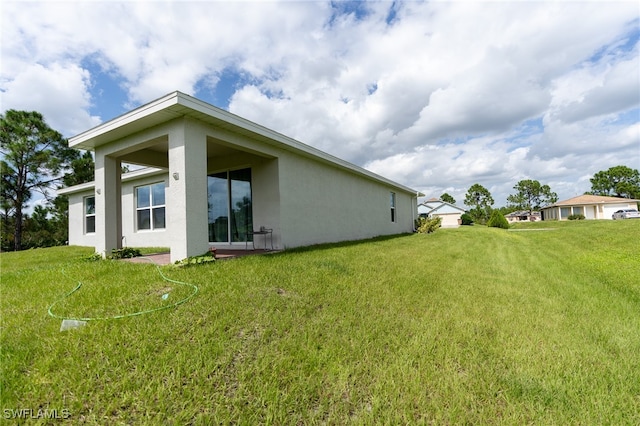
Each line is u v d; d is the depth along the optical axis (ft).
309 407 5.53
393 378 6.32
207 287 11.44
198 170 17.07
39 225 54.70
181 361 6.63
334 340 7.88
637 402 5.58
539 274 16.94
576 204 116.57
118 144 20.11
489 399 5.71
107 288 11.71
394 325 8.95
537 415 5.27
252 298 10.41
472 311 10.30
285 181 23.91
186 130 16.49
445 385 6.07
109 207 21.39
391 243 30.94
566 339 8.14
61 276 14.60
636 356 7.23
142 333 7.82
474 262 20.71
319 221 28.60
